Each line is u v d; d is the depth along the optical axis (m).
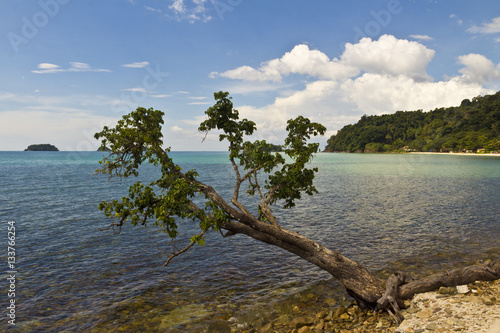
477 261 12.85
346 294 10.08
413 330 6.60
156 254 14.39
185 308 9.31
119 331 8.11
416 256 13.70
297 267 12.57
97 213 24.28
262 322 8.50
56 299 9.94
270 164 10.81
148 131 10.02
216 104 10.88
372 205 27.69
